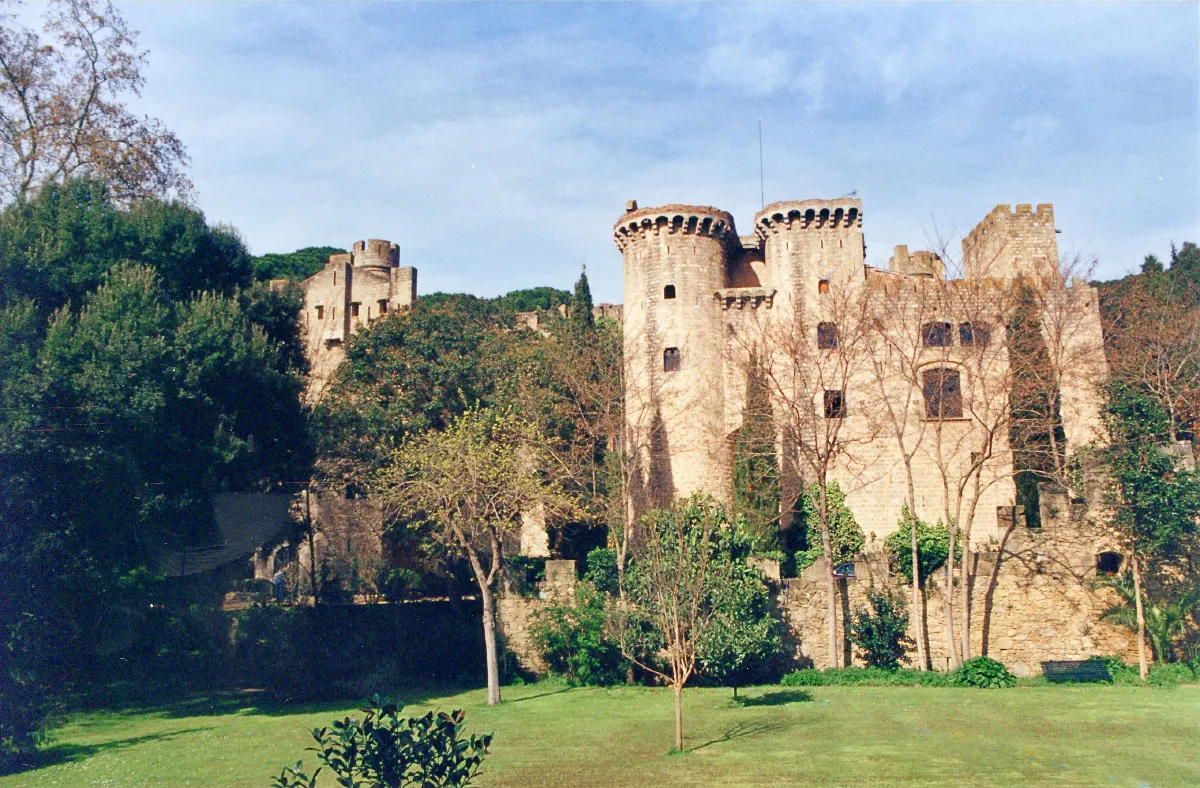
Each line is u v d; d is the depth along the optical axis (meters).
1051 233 47.50
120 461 24.27
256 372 29.36
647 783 17.52
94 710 28.12
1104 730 21.39
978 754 19.27
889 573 32.72
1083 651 30.89
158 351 25.97
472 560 28.94
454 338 42.50
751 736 21.45
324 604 34.41
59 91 38.19
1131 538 29.73
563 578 34.09
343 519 44.25
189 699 30.14
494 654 28.22
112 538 24.61
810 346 42.06
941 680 29.25
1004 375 35.12
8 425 22.78
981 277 40.81
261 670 32.28
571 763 19.20
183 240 31.34
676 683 20.69
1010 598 31.81
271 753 21.03
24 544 22.36
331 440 37.59
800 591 32.22
